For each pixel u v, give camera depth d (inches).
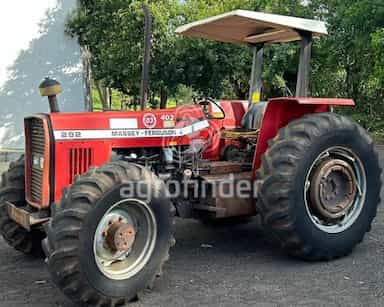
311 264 168.6
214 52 399.5
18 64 447.2
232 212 174.7
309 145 166.6
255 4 466.0
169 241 147.6
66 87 457.7
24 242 175.2
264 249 185.8
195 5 407.2
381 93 574.9
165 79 410.3
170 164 178.5
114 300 135.7
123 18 398.6
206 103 199.2
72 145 156.6
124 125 167.6
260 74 216.5
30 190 164.2
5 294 144.8
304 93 184.4
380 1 464.1
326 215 171.6
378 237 199.8
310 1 541.0
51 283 153.3
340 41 510.6
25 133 163.3
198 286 149.4
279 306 134.3
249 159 191.0
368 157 181.9
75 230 129.0
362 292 143.0
